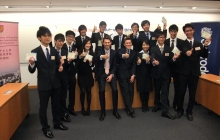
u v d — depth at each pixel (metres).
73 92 3.53
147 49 3.47
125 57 3.38
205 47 2.99
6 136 2.43
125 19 5.71
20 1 4.37
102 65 3.41
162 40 3.26
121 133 2.85
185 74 3.09
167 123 3.16
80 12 5.53
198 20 6.05
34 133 2.90
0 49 3.59
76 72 3.47
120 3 4.77
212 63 5.16
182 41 3.56
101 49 3.39
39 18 5.44
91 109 3.79
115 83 3.44
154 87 3.71
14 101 2.75
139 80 3.62
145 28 4.17
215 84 3.26
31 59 2.40
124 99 3.55
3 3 4.43
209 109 3.54
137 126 3.07
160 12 5.79
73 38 3.41
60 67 2.69
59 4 4.67
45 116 2.73
